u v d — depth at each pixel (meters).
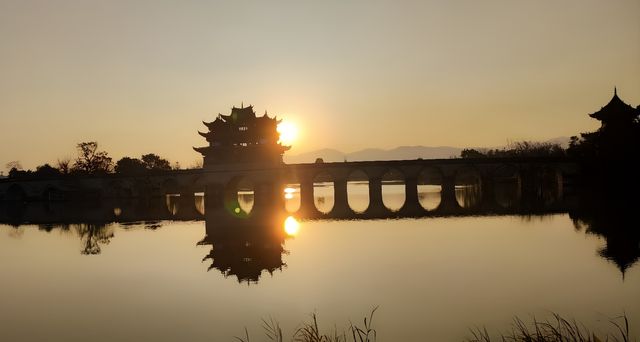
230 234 56.34
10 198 136.88
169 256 42.84
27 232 64.62
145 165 196.50
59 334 23.30
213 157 119.38
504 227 54.62
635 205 70.19
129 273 36.31
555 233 48.69
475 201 94.00
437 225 58.72
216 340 21.94
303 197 108.94
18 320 25.52
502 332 21.36
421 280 30.89
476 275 31.77
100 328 23.98
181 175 120.06
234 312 25.88
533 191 109.12
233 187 121.50
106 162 170.50
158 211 92.19
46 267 39.66
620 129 98.00
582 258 36.03
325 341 20.33
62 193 130.25
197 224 67.94
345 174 106.62
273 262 38.66
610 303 24.92
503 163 104.38
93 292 31.02
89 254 45.44
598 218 58.44
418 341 20.67
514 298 26.34
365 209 86.81
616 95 104.44
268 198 112.94
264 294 29.09
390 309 25.08
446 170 104.00
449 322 22.84
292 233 55.69
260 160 119.12
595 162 95.25
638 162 85.31
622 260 34.88
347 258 39.12
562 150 151.12
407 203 95.81
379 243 46.19
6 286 33.16
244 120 120.19
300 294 28.72
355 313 24.77
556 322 22.39
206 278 34.00
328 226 61.50
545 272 32.00
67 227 69.00
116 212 92.00
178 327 23.81
